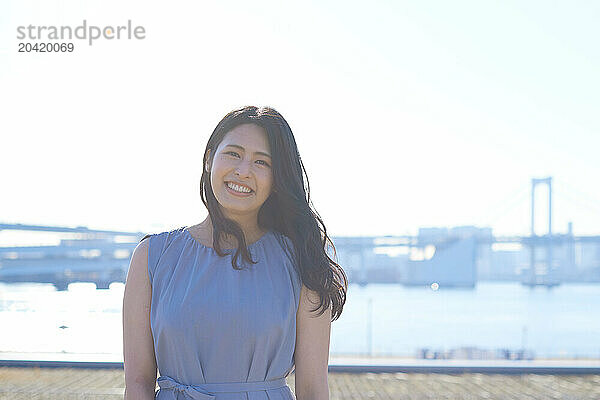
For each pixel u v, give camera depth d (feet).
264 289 4.04
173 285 4.01
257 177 3.99
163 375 4.04
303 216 4.17
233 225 4.08
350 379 16.28
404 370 17.19
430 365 17.30
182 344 3.91
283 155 4.06
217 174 4.00
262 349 3.97
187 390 3.88
